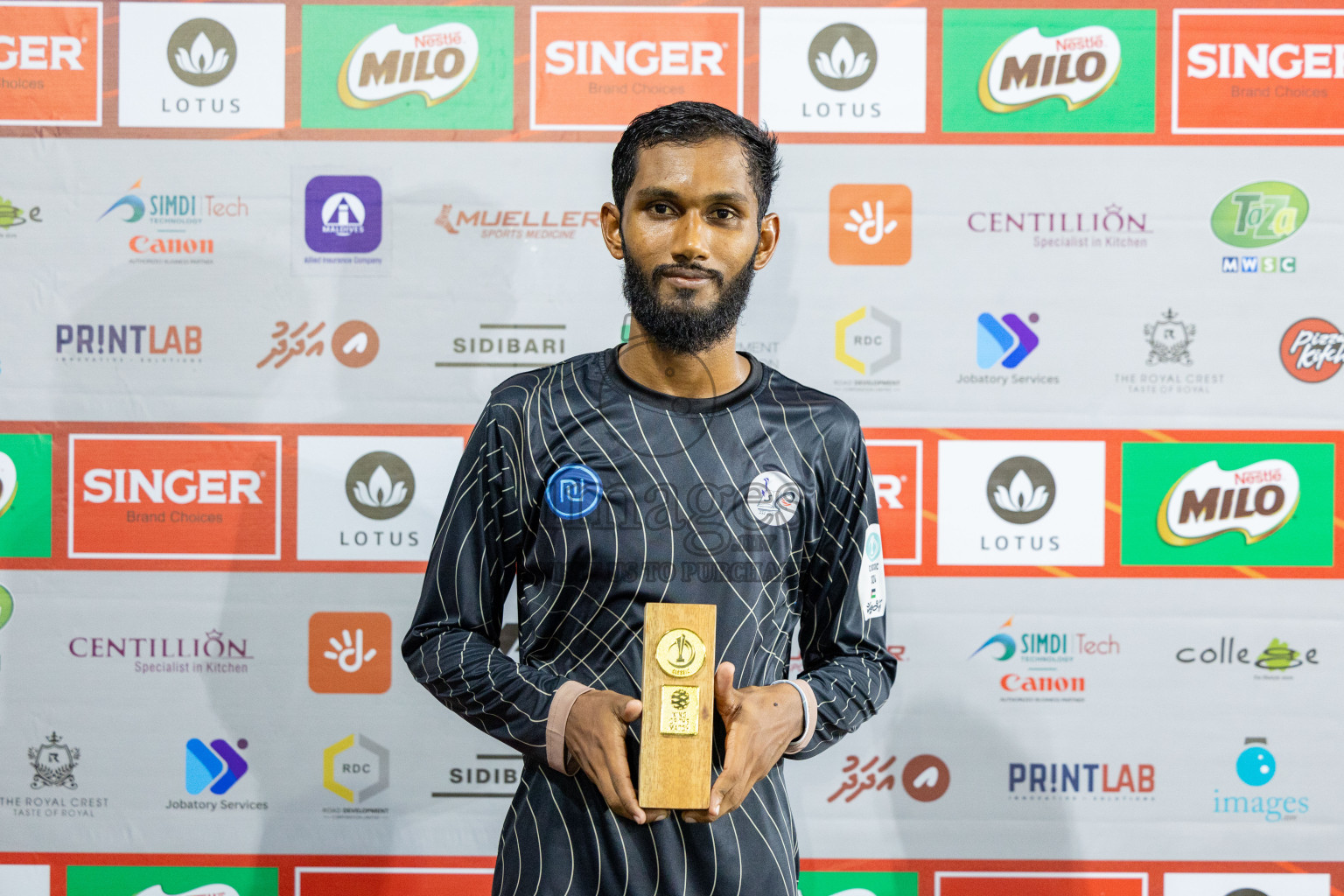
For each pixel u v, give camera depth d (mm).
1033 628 1475
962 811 1475
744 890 906
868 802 1480
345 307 1464
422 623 979
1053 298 1473
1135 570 1474
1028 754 1476
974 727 1476
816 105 1467
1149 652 1473
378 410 1469
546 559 935
